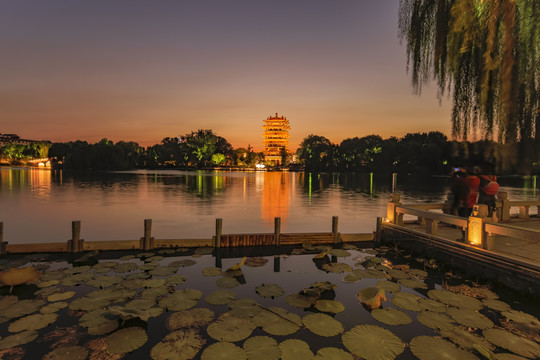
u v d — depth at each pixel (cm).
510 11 460
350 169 12281
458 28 533
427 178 7769
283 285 639
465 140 546
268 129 16550
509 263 600
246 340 415
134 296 562
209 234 1227
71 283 617
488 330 445
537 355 386
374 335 430
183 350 391
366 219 1609
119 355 382
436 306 522
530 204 1091
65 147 14750
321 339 426
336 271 726
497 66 491
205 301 544
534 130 462
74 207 1967
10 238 1168
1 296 549
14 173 7756
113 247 906
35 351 389
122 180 5156
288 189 3669
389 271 714
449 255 742
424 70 609
